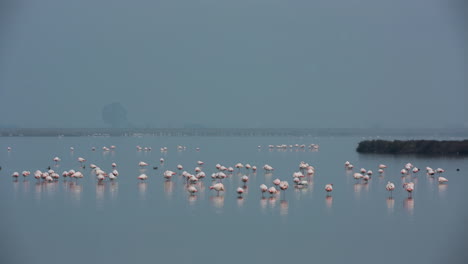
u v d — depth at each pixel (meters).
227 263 40.53
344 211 56.75
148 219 53.00
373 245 44.75
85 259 41.50
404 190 70.75
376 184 76.25
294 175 76.94
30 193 67.38
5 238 46.69
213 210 57.22
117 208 58.12
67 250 43.53
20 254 42.53
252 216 54.31
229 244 44.94
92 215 54.84
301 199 63.69
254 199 63.28
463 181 78.88
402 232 48.56
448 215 54.94
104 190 69.81
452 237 46.84
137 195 65.94
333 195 66.31
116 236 47.25
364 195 66.50
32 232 48.53
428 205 60.00
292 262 40.81
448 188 72.12
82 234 47.91
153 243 45.25
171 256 42.06
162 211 56.53
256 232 48.41
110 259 41.47
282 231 48.81
